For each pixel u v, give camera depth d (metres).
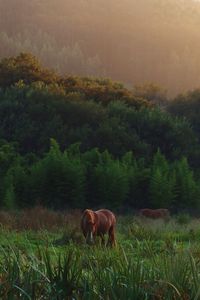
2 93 60.81
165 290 7.29
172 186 44.81
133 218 32.56
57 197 41.41
